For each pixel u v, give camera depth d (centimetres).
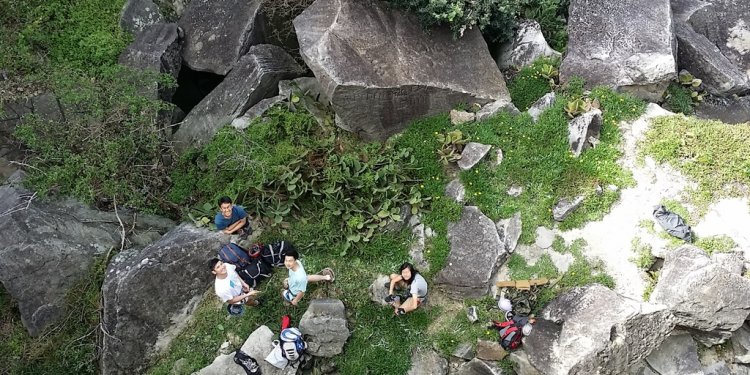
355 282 807
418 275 761
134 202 864
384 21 885
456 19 880
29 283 821
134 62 965
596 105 877
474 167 848
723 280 702
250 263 791
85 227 845
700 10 1070
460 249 802
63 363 809
